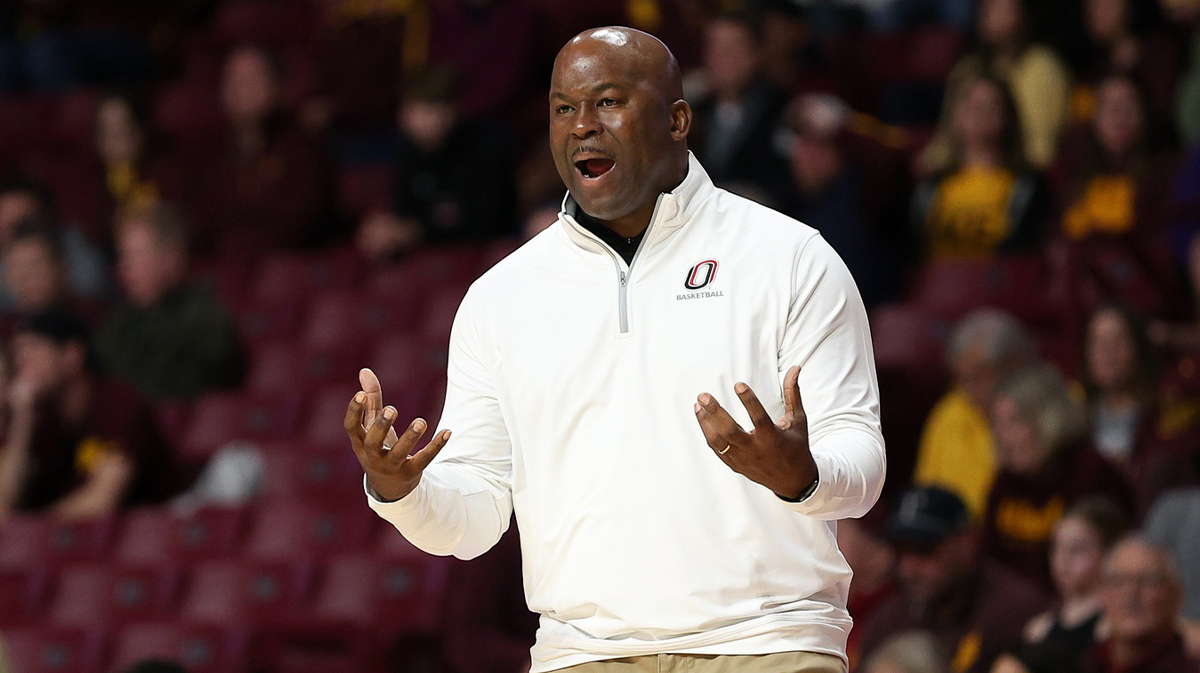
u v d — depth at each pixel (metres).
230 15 39.06
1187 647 16.48
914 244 26.22
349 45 35.00
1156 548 16.12
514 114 31.75
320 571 22.31
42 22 39.22
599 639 8.80
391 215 30.30
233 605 22.55
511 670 19.05
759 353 8.87
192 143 33.56
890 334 23.83
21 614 23.45
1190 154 25.12
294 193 31.84
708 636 8.61
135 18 39.75
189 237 32.28
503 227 30.11
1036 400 19.23
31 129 36.91
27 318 25.30
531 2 32.06
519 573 19.75
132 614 23.02
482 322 9.38
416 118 30.03
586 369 8.98
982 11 29.28
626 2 32.47
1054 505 19.12
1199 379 20.75
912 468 23.34
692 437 8.77
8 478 24.75
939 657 16.42
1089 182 25.89
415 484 8.58
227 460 24.95
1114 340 21.00
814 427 8.73
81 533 24.09
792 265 8.97
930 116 32.72
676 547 8.68
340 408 26.52
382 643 21.36
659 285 9.02
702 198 9.19
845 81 31.64
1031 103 28.45
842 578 8.90
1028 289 24.58
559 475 8.98
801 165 25.80
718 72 27.03
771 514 8.70
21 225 28.73
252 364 28.50
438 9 33.56
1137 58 28.97
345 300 29.30
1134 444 20.45
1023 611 17.77
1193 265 22.86
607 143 8.93
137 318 27.70
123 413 25.17
